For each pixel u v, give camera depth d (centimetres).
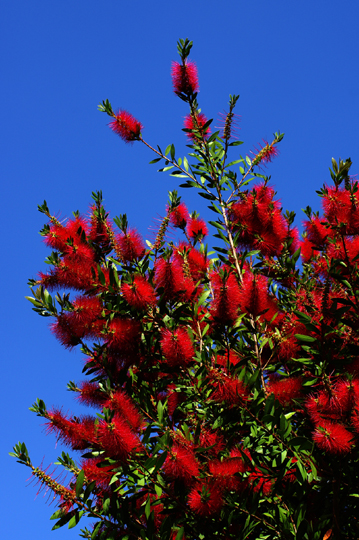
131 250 503
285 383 421
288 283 564
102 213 529
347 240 470
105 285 474
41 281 493
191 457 369
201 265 538
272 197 561
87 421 402
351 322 405
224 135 565
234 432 424
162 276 450
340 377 398
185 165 570
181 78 542
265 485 397
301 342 425
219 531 397
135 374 490
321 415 366
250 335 501
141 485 374
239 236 563
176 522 398
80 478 373
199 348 468
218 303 421
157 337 476
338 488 384
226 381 387
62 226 511
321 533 378
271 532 396
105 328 450
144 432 402
